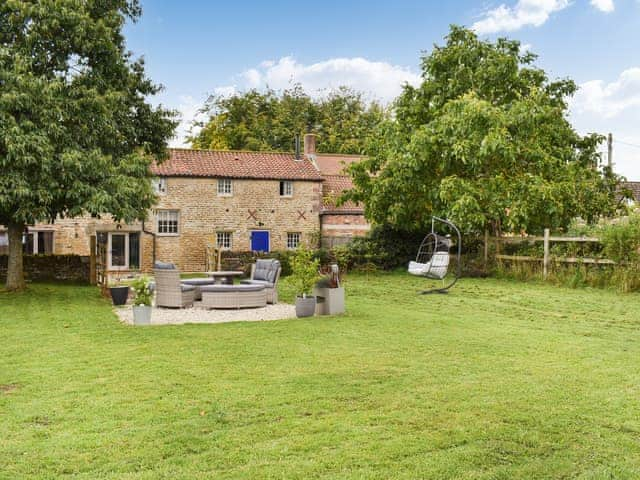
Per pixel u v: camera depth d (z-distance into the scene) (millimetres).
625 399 4977
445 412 4594
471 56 19766
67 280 18156
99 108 13477
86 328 8836
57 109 12609
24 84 12086
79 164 12594
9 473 3434
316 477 3400
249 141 42344
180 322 9727
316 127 47188
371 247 21141
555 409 4688
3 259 18062
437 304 12055
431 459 3668
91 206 12688
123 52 15781
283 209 26172
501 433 4129
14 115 12516
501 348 7262
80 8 13469
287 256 21156
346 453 3744
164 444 3885
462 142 17000
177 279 11414
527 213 17016
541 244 17719
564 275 15852
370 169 20938
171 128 16938
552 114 18281
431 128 18266
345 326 8984
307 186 26562
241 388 5281
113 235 24797
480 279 17578
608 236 14984
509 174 18391
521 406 4766
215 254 22375
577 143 20156
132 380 5559
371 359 6574
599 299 12711
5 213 13727
